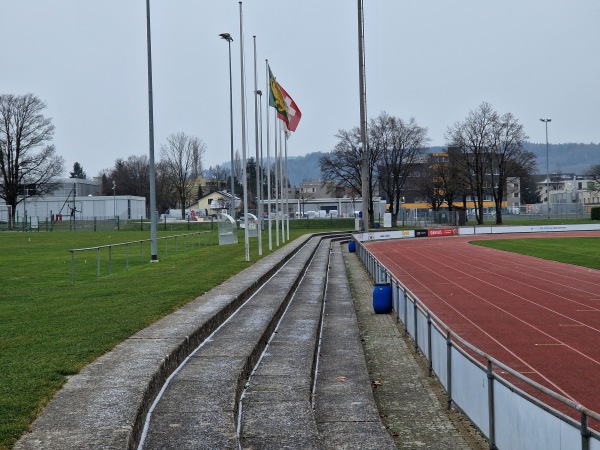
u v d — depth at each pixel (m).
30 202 100.25
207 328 15.46
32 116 90.69
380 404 12.23
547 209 122.00
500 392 8.90
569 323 21.05
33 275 32.16
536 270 39.28
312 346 15.58
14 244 55.97
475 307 24.89
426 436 10.28
